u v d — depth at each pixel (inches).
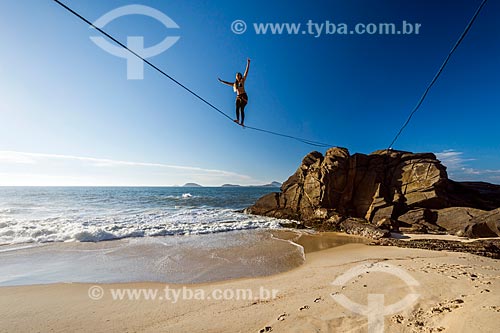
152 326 233.3
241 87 330.0
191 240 642.2
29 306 277.3
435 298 255.6
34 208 1235.2
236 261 467.2
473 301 225.1
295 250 562.3
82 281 357.7
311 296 290.4
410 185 944.3
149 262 450.3
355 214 967.6
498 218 674.8
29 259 459.2
